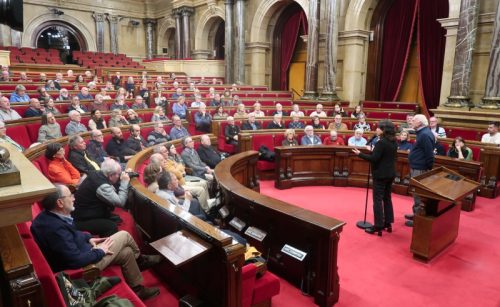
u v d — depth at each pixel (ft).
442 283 10.52
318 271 9.00
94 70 46.65
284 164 19.89
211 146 19.72
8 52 39.86
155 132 20.94
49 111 22.41
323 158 20.45
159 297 8.87
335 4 36.96
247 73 51.44
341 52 39.37
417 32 35.27
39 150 13.12
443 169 13.14
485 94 27.02
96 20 63.98
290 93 44.78
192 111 27.86
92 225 9.99
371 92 40.01
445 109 28.63
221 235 6.93
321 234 8.68
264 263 8.38
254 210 10.08
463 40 27.76
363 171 20.08
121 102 26.96
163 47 68.64
